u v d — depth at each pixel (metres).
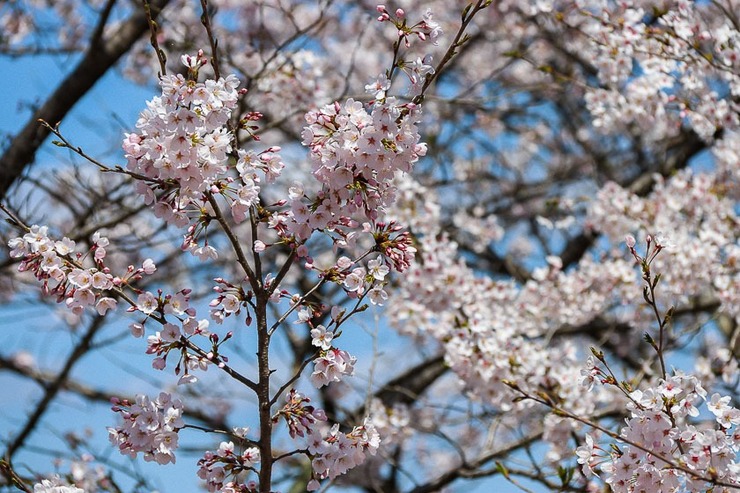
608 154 9.54
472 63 9.30
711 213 6.20
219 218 2.96
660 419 3.16
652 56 5.44
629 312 6.74
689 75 5.37
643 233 6.16
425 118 9.04
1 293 8.27
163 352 2.92
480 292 5.84
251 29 7.48
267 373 3.02
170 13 7.22
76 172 5.66
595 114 5.81
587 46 6.71
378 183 2.99
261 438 3.00
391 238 3.35
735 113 5.54
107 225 5.71
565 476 4.55
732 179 6.39
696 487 3.16
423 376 7.98
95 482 5.02
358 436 3.00
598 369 3.31
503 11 8.03
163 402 2.93
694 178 6.32
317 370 2.96
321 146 2.92
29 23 7.30
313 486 2.98
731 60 5.21
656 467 3.17
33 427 8.12
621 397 5.67
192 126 2.76
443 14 8.76
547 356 5.54
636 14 5.50
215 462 3.00
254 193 2.92
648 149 9.20
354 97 6.05
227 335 2.97
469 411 6.01
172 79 2.78
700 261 5.82
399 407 6.33
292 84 6.29
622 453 3.28
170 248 7.91
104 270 2.96
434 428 6.36
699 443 3.13
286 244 3.07
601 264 6.08
